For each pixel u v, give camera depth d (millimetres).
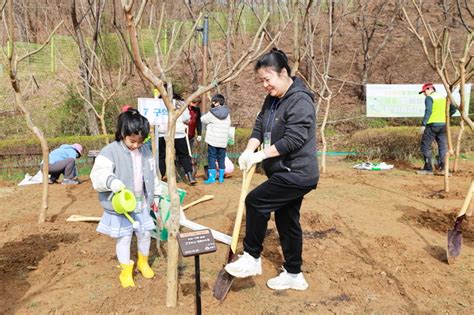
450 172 8664
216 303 3113
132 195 3119
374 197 6410
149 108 5059
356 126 14266
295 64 4594
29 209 5793
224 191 6863
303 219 5148
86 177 8562
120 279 3438
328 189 6945
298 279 3377
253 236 3117
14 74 4453
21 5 14906
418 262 3900
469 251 4184
